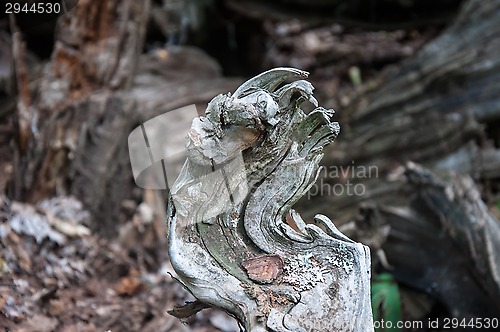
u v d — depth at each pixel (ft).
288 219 3.41
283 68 3.16
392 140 9.53
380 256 6.77
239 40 15.01
